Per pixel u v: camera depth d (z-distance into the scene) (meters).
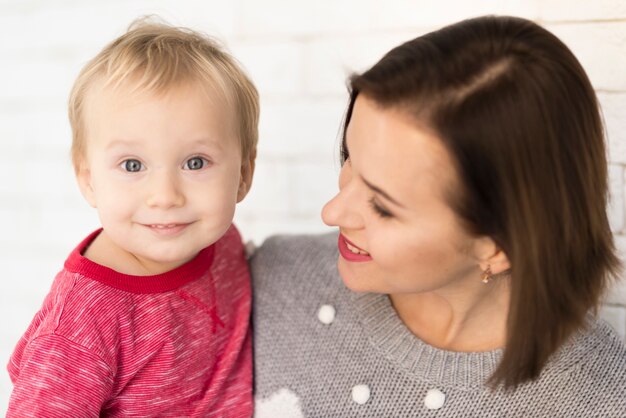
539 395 0.88
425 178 0.76
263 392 0.97
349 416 0.93
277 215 1.37
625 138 1.08
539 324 0.80
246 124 0.94
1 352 1.72
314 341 0.98
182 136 0.82
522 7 1.13
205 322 0.91
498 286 0.91
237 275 1.02
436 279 0.83
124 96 0.81
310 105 1.31
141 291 0.85
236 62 0.98
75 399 0.79
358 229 0.83
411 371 0.92
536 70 0.75
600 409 0.88
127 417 0.87
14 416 0.78
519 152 0.75
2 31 1.58
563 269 0.80
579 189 0.79
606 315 1.12
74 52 1.51
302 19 1.29
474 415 0.89
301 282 1.03
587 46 1.08
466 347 0.94
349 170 0.85
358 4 1.24
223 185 0.87
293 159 1.34
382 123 0.76
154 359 0.85
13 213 1.65
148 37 0.88
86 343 0.80
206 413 0.92
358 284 0.87
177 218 0.84
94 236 0.93
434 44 0.77
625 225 1.09
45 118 1.57
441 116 0.74
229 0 1.35
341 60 1.27
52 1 1.51
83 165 0.89
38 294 1.65
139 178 0.83
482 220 0.77
